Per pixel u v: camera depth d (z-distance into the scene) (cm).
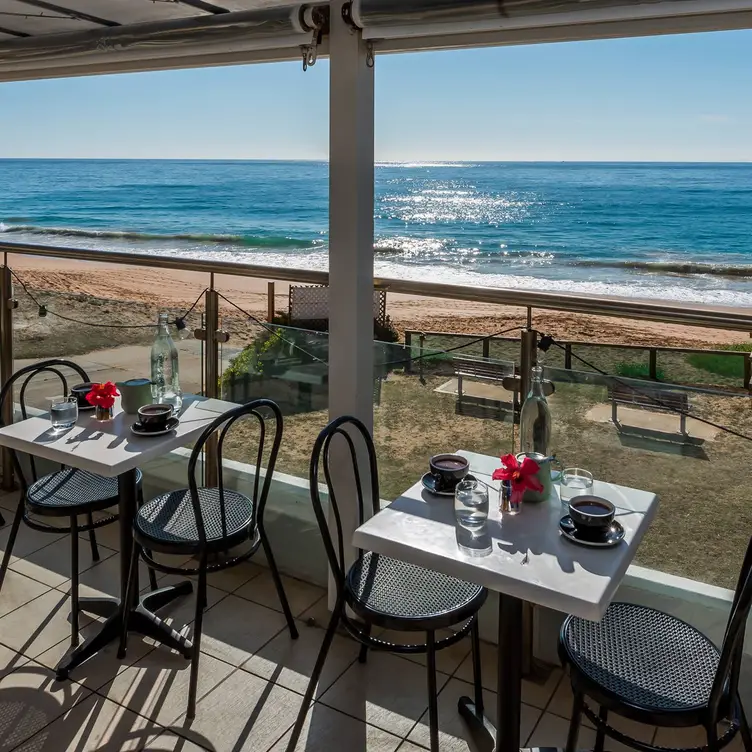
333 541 253
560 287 1559
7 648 234
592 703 211
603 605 139
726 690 152
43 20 263
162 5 241
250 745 195
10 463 350
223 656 232
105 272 1472
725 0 161
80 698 212
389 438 244
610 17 172
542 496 180
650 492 197
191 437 228
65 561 290
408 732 201
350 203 222
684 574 204
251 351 271
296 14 208
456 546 159
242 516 233
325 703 212
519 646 172
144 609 243
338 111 217
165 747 194
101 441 220
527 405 190
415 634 244
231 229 2233
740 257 1731
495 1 178
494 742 192
